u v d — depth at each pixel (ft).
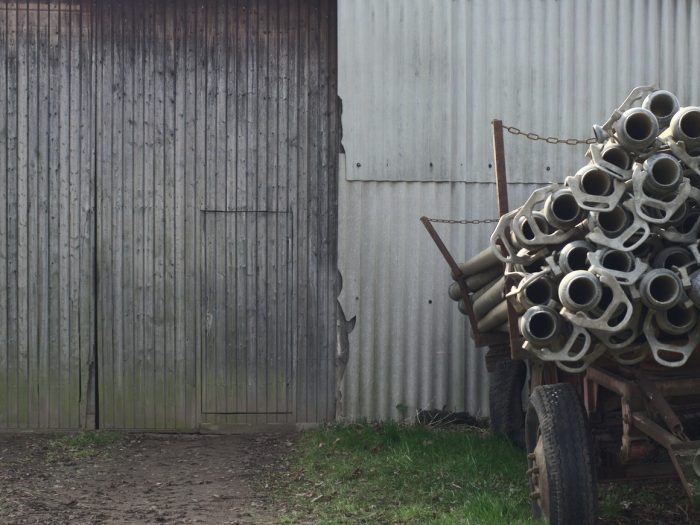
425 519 19.42
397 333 29.19
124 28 29.12
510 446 25.50
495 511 19.04
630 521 19.27
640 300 15.24
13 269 29.14
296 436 28.91
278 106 29.43
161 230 29.30
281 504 21.36
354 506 20.65
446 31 29.07
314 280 29.48
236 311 29.45
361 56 28.94
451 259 24.94
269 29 29.37
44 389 29.27
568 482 15.70
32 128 29.09
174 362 29.37
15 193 29.12
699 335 15.52
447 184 29.14
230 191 29.37
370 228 29.09
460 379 29.22
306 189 29.48
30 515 20.33
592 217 15.58
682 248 15.70
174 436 29.04
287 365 29.48
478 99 29.19
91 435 28.48
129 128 29.22
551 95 29.35
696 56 29.71
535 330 16.01
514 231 16.47
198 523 19.72
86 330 29.27
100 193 29.25
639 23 29.55
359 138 28.99
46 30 29.01
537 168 29.32
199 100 29.30
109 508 21.02
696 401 17.24
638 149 15.55
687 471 14.75
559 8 29.35
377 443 26.55
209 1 29.27
